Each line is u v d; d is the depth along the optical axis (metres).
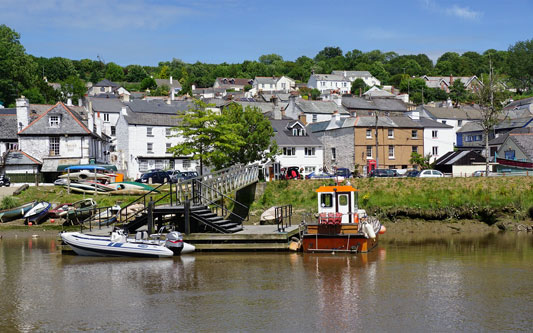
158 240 31.00
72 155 62.41
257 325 17.47
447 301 20.22
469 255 31.30
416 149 76.31
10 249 35.28
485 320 17.80
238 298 20.88
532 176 48.47
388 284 23.12
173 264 28.42
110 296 21.50
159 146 77.00
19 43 113.62
